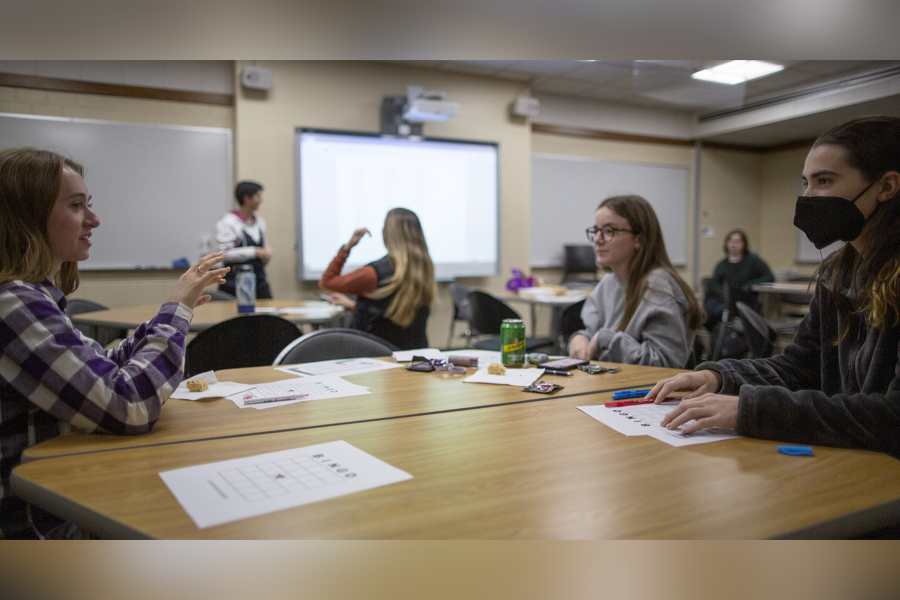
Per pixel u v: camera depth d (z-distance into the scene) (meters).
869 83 5.89
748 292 4.04
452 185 5.79
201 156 4.86
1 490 0.81
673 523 0.53
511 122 6.11
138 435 0.82
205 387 1.12
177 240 4.81
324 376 1.29
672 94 3.47
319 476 0.65
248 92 4.88
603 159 7.23
